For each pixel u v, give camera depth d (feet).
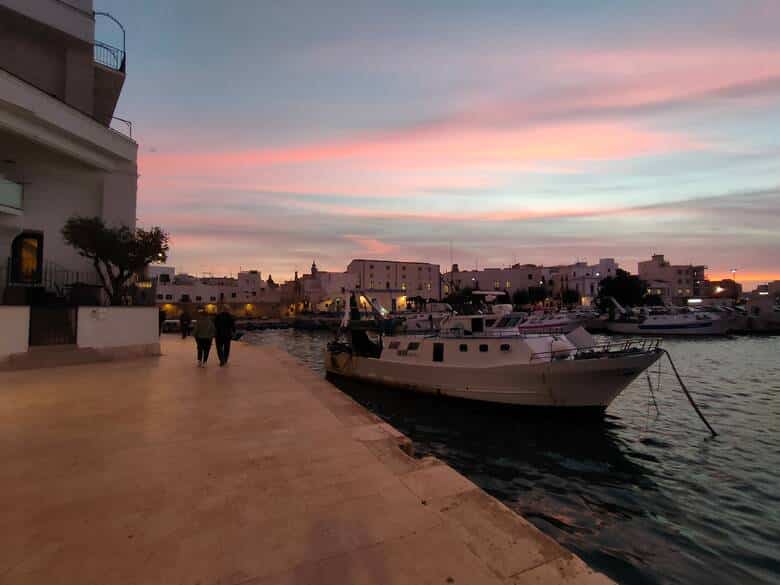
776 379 73.46
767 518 25.63
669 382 71.05
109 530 11.22
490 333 59.41
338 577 9.32
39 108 46.83
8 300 47.16
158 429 20.61
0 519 11.80
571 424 46.78
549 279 343.46
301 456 17.07
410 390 59.47
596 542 23.08
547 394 47.70
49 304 47.67
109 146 55.98
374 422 22.71
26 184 52.80
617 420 48.26
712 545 22.68
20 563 9.71
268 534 11.07
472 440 41.65
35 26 56.24
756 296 208.54
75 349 43.68
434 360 56.59
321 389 32.14
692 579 19.72
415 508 12.66
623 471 33.63
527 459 36.47
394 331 69.97
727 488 30.09
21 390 29.91
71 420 22.06
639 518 25.84
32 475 14.88
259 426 21.36
